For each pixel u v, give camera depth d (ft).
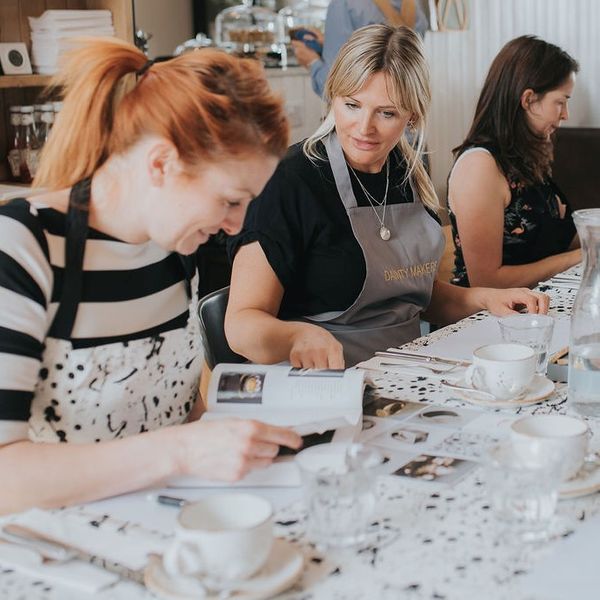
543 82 9.43
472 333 6.88
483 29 17.29
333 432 4.73
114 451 4.17
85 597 3.49
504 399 5.27
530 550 3.70
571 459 4.11
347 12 14.01
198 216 4.39
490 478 3.83
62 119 4.59
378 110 7.12
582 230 5.03
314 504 3.76
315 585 3.50
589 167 15.93
